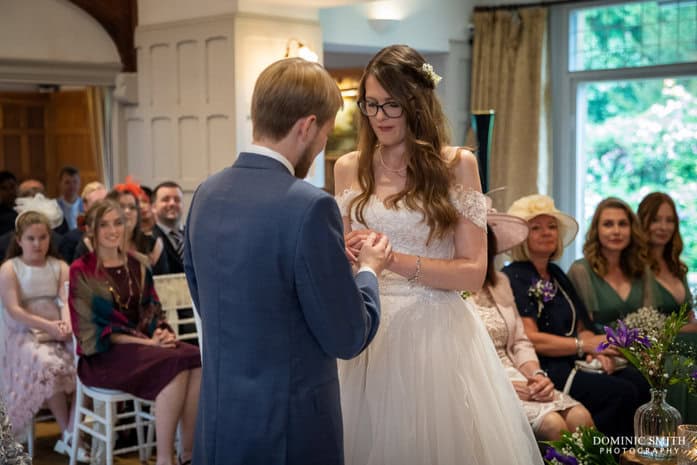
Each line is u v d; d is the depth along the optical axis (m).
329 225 2.05
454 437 2.58
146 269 4.45
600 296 4.46
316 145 2.16
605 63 7.15
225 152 6.36
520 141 7.32
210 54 6.40
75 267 4.27
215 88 6.38
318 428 2.12
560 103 7.37
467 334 2.70
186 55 6.58
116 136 7.23
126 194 5.09
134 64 7.06
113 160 7.25
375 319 2.19
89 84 6.98
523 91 7.29
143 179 7.09
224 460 2.12
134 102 7.05
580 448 2.74
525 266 4.27
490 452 2.60
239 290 2.08
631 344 2.77
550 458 2.64
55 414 4.66
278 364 2.09
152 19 6.87
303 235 2.02
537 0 7.23
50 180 10.02
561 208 7.44
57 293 4.76
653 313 4.14
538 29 7.21
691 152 6.86
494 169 7.46
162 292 4.76
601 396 3.94
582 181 7.39
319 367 2.14
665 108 6.95
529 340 4.08
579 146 7.36
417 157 2.58
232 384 2.12
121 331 4.27
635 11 6.96
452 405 2.59
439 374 2.60
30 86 9.64
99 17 6.93
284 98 2.09
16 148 9.88
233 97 6.24
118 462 4.55
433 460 2.58
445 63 7.56
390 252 2.38
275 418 2.08
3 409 2.15
